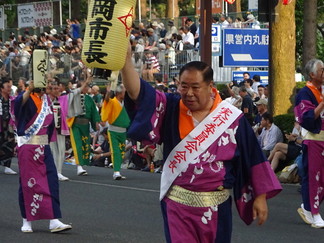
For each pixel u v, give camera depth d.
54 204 10.91
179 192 6.24
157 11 55.53
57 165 16.88
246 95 18.17
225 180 6.22
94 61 5.73
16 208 13.16
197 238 6.25
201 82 6.05
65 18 42.94
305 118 10.70
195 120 6.24
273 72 17.67
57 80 16.58
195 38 26.42
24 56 30.20
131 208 13.05
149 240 10.39
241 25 25.61
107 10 5.70
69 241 10.39
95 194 14.75
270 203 13.17
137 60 25.44
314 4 21.64
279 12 18.69
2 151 18.28
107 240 10.41
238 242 10.16
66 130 16.66
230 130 6.21
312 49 21.70
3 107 17.98
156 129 6.23
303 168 11.13
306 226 11.20
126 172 18.58
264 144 16.94
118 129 17.03
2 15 41.78
